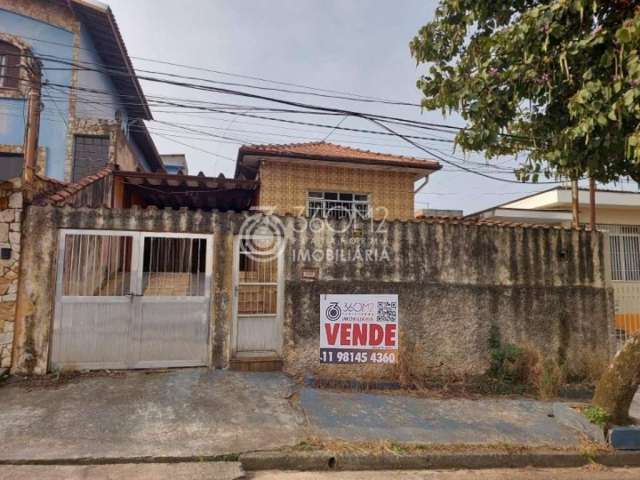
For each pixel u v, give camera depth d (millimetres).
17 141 11156
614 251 11914
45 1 11820
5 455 3816
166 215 6262
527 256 7176
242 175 11680
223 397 5367
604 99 4262
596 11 4523
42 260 5883
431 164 10664
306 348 6402
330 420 4965
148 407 4961
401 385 6230
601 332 7305
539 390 6270
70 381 5617
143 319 6125
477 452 4363
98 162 11922
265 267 6590
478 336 6840
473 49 5734
